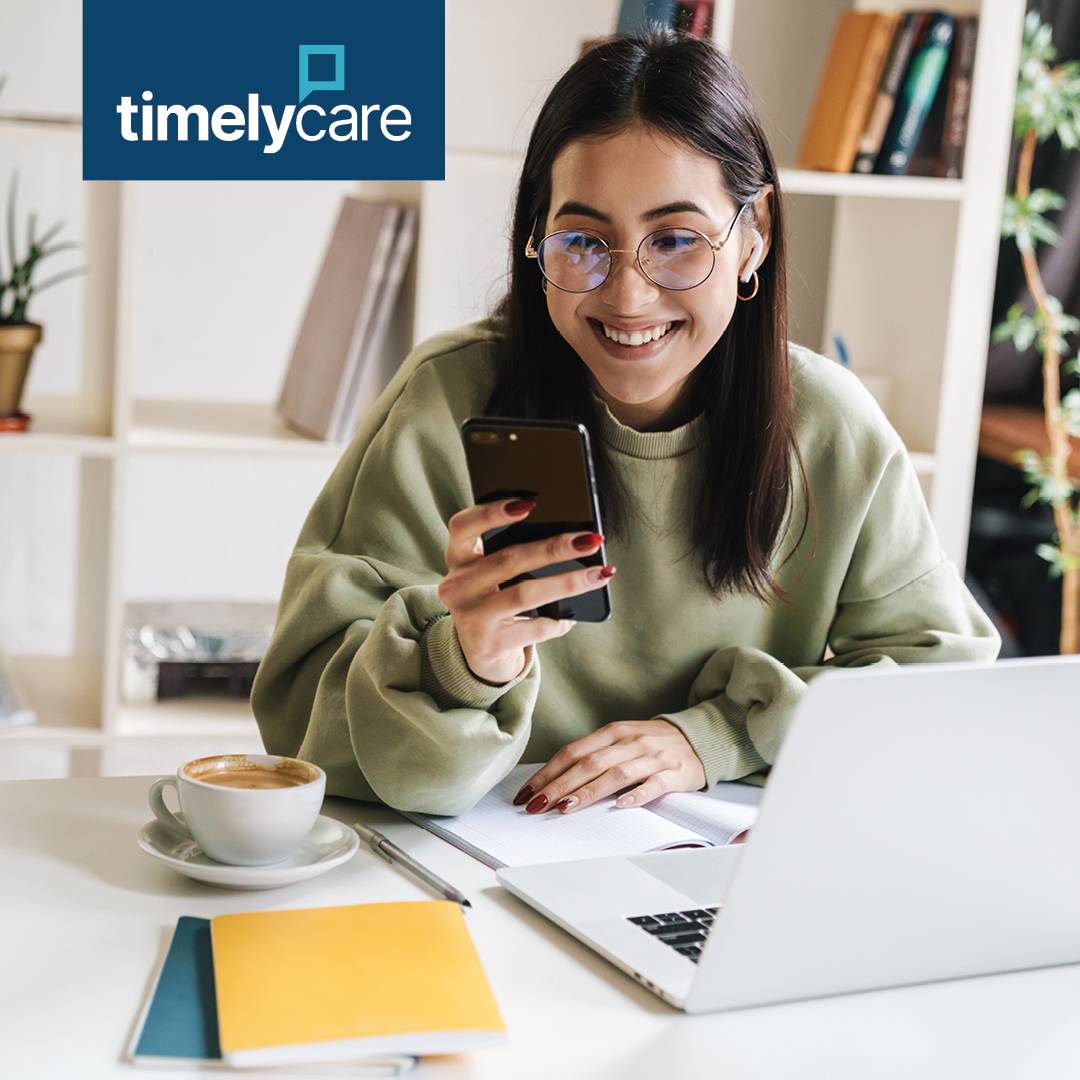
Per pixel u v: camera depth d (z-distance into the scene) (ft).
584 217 4.01
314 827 3.64
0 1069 2.52
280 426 8.60
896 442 4.89
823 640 4.94
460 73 9.16
